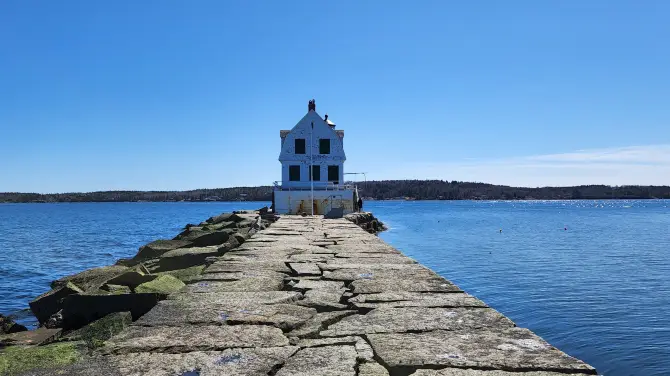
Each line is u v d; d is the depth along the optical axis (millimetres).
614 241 43656
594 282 22344
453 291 6809
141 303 8195
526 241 43125
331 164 44562
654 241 43656
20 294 20703
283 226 23000
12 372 4016
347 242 14719
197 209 195375
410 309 5758
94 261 31922
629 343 13492
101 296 8227
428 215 103188
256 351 4324
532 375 3709
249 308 5922
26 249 39469
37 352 4609
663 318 15914
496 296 19266
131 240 48125
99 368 3973
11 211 169125
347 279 7930
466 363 3906
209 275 8438
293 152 44219
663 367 11836
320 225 23969
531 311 16859
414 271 8703
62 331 8141
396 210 141375
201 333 4871
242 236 19562
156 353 4309
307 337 4793
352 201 41719
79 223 82938
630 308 17250
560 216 100312
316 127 44531
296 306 6027
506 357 4043
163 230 63781
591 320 15719
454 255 32500
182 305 6094
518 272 25219
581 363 3887
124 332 4938
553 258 31016
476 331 4828
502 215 104625
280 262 10094
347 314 5668
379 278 7922
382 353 4176
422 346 4355
